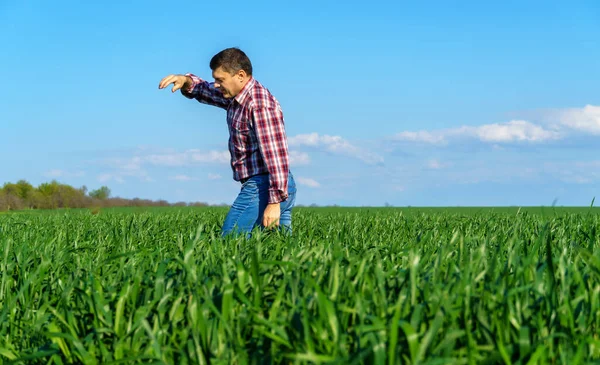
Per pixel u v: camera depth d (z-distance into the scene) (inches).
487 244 170.6
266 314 113.0
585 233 221.8
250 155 265.3
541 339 90.4
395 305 100.3
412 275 105.3
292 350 97.3
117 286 135.4
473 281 109.0
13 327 129.9
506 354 86.7
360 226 335.6
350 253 171.3
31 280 136.0
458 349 95.9
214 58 259.1
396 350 87.9
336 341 91.6
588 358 93.7
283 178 256.2
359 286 113.1
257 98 257.9
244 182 271.3
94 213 558.9
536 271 109.0
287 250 158.7
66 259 178.4
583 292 106.8
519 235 223.6
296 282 111.3
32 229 325.4
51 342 120.4
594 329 101.4
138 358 100.4
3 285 147.1
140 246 215.3
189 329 107.6
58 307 128.0
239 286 113.2
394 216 450.3
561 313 99.7
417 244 163.5
